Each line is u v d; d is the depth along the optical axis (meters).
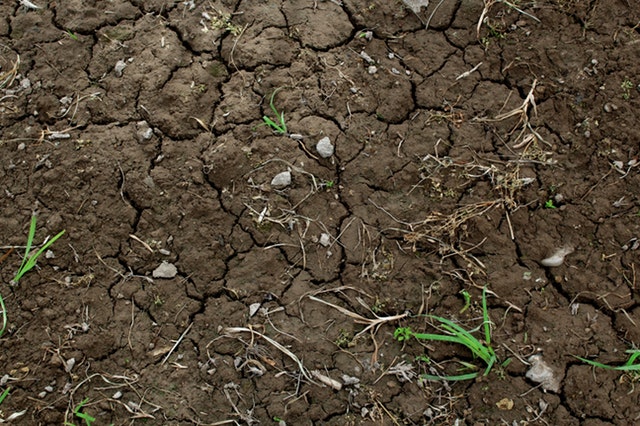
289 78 1.57
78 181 1.53
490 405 1.49
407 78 1.59
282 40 1.58
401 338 1.50
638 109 1.58
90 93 1.56
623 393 1.49
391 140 1.56
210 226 1.53
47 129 1.55
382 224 1.54
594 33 1.61
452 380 1.50
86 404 1.48
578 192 1.56
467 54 1.60
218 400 1.48
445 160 1.56
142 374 1.49
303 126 1.56
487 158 1.56
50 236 1.52
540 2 1.61
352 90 1.57
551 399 1.49
